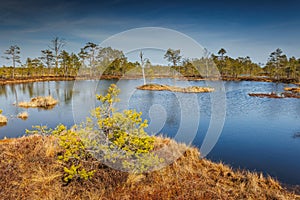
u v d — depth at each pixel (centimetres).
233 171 497
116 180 370
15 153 461
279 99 1739
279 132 866
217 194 358
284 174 512
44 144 509
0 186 338
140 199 329
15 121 1062
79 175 362
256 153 645
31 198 318
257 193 371
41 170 382
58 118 1115
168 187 368
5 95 1959
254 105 1471
